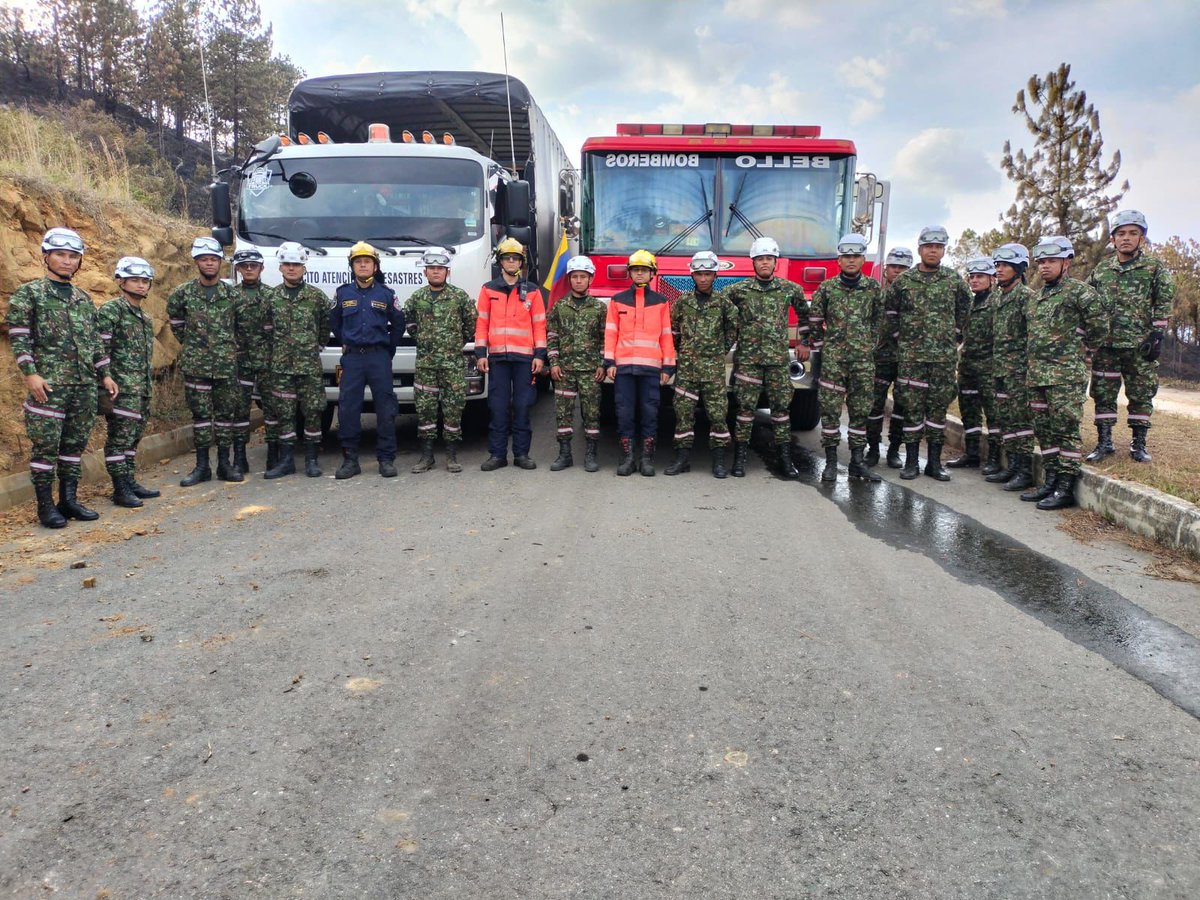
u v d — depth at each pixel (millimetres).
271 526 5691
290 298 7102
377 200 8070
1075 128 16312
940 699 3271
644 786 2691
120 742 2934
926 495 6734
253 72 36062
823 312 7184
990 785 2701
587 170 8062
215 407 7039
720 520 5902
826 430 7176
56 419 5594
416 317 7383
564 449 7719
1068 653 3707
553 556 5020
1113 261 6957
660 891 2219
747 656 3646
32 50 37719
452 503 6336
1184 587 4574
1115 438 8203
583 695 3291
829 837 2443
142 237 9453
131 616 4070
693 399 7375
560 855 2361
